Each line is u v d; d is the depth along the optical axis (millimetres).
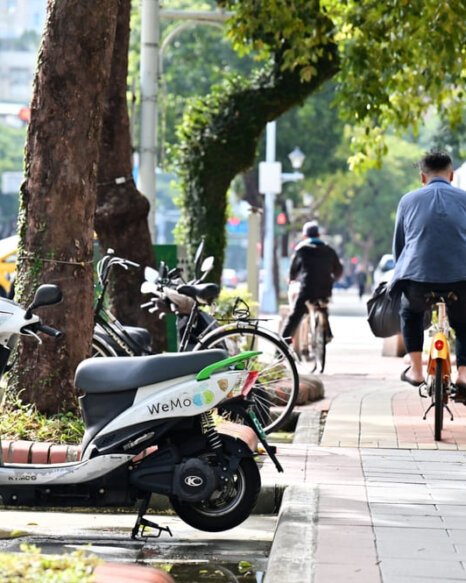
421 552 7148
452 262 11828
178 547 8289
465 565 6836
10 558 5480
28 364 11383
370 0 19688
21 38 152250
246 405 8352
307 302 20891
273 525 9078
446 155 12562
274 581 6441
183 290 12703
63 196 11445
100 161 16422
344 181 84500
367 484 9547
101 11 11430
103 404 8359
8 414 11039
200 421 8359
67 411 11352
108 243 16750
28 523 9078
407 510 8430
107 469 8297
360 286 83062
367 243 121312
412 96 22406
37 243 11469
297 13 20016
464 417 13547
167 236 116125
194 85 58875
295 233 86438
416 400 15086
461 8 18891
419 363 12391
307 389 15070
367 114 20578
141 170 20109
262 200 69000
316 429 12773
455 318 12047
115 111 16281
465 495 9070
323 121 63969
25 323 8117
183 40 59406
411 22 19234
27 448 9977
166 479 8250
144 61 20078
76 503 8398
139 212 16531
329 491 9180
